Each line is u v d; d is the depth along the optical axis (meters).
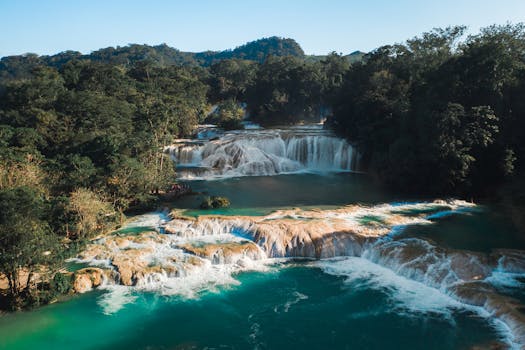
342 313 27.31
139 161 50.50
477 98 52.84
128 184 44.47
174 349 23.94
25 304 27.48
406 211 44.31
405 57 83.44
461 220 41.56
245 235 37.50
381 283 31.02
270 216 41.31
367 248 35.75
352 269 33.44
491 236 36.88
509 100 51.41
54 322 26.23
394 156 53.28
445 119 47.72
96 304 28.28
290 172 69.00
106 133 61.72
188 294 29.70
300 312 27.53
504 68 51.03
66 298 28.95
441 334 24.52
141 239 36.41
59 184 41.91
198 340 24.75
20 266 26.92
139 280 30.66
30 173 39.94
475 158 50.25
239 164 69.44
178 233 37.62
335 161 72.12
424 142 49.88
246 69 160.25
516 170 50.25
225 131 95.12
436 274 30.17
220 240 36.69
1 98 91.56
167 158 58.06
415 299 28.55
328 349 23.89
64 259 30.34
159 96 96.94
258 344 24.41
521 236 36.75
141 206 45.53
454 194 50.28
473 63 52.69
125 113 73.75
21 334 24.98
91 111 70.12
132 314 27.22
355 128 72.56
